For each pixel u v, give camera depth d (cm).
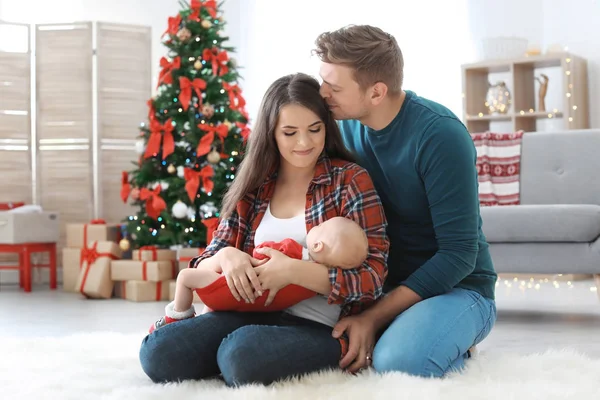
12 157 606
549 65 667
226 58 525
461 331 206
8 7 671
